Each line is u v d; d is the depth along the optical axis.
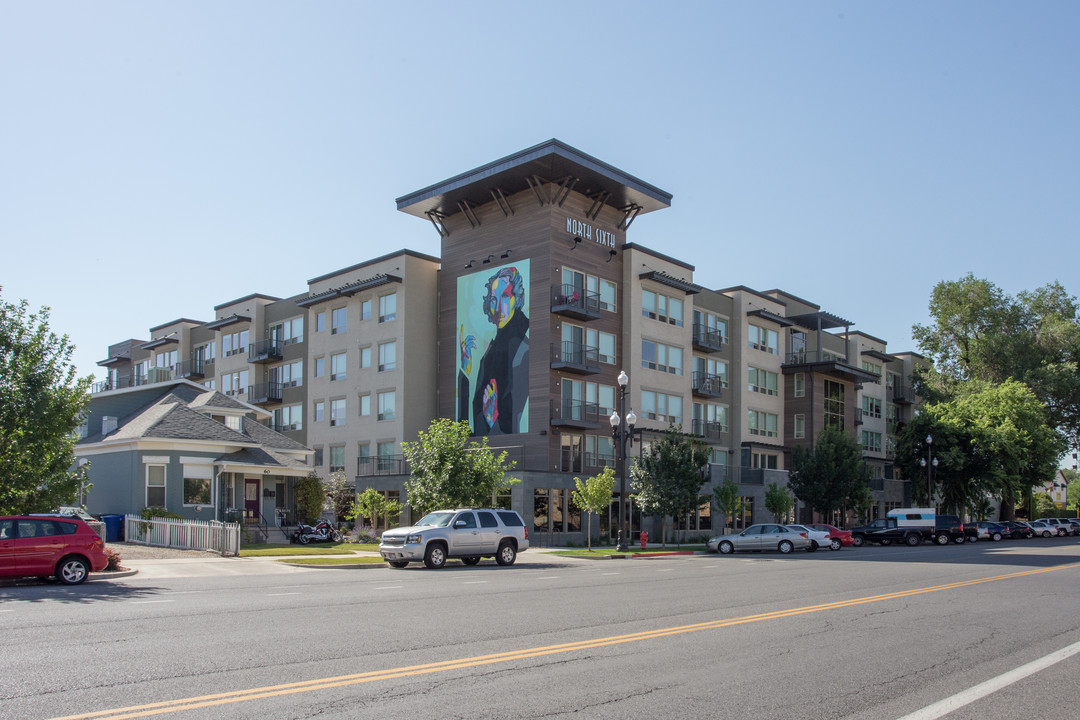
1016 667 9.44
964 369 74.81
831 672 9.02
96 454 36.97
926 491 62.50
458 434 33.06
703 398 54.34
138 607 13.86
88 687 7.86
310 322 56.53
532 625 12.11
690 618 13.05
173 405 37.44
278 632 11.22
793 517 56.72
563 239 46.47
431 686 8.04
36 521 18.22
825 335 67.44
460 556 25.73
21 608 13.66
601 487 37.16
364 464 49.91
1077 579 21.20
